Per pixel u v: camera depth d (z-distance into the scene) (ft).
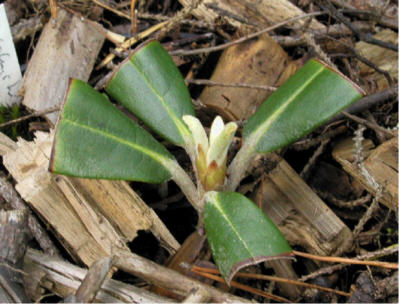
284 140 0.78
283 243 0.66
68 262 0.79
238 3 1.12
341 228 0.91
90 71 1.01
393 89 0.98
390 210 0.92
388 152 0.85
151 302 0.71
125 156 0.74
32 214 0.87
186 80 0.99
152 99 0.80
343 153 0.97
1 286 0.67
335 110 0.74
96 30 1.02
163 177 0.77
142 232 0.96
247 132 0.81
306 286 0.87
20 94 0.97
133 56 0.79
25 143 0.84
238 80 1.00
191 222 1.02
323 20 1.22
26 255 0.76
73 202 0.79
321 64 0.76
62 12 1.01
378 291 0.83
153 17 1.09
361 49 1.18
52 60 0.97
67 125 0.69
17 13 1.12
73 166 0.68
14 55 0.98
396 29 1.16
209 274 0.82
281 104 0.79
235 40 1.01
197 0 0.99
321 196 1.00
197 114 1.04
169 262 0.85
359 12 1.14
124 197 0.84
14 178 0.84
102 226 0.80
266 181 0.95
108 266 0.71
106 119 0.73
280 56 1.02
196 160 0.77
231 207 0.71
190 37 1.12
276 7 1.12
